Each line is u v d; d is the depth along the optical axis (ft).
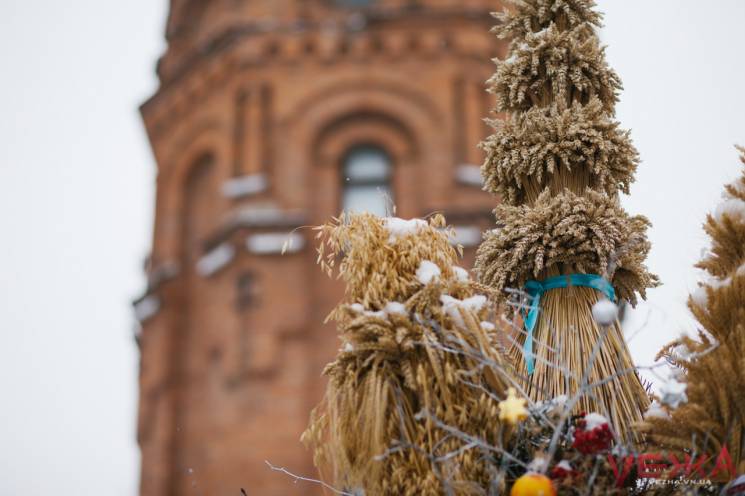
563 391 9.11
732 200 9.12
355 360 8.65
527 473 7.74
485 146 10.04
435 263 8.85
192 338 54.70
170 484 51.72
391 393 8.46
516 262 9.39
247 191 54.44
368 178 54.19
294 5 57.77
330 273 8.97
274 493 49.26
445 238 9.03
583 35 10.34
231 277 53.47
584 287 9.47
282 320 51.80
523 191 10.02
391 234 8.95
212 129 57.82
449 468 8.16
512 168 9.89
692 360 8.50
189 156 58.23
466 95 54.95
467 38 56.13
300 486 49.47
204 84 58.75
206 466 51.13
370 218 9.03
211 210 56.70
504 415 8.00
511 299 9.59
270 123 55.72
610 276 9.14
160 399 53.31
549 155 9.70
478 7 56.95
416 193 53.16
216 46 58.85
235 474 49.90
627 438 8.47
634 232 9.39
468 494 8.09
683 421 8.29
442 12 56.44
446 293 8.72
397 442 7.98
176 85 60.23
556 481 7.87
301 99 55.93
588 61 10.12
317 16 57.36
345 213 9.15
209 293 54.49
